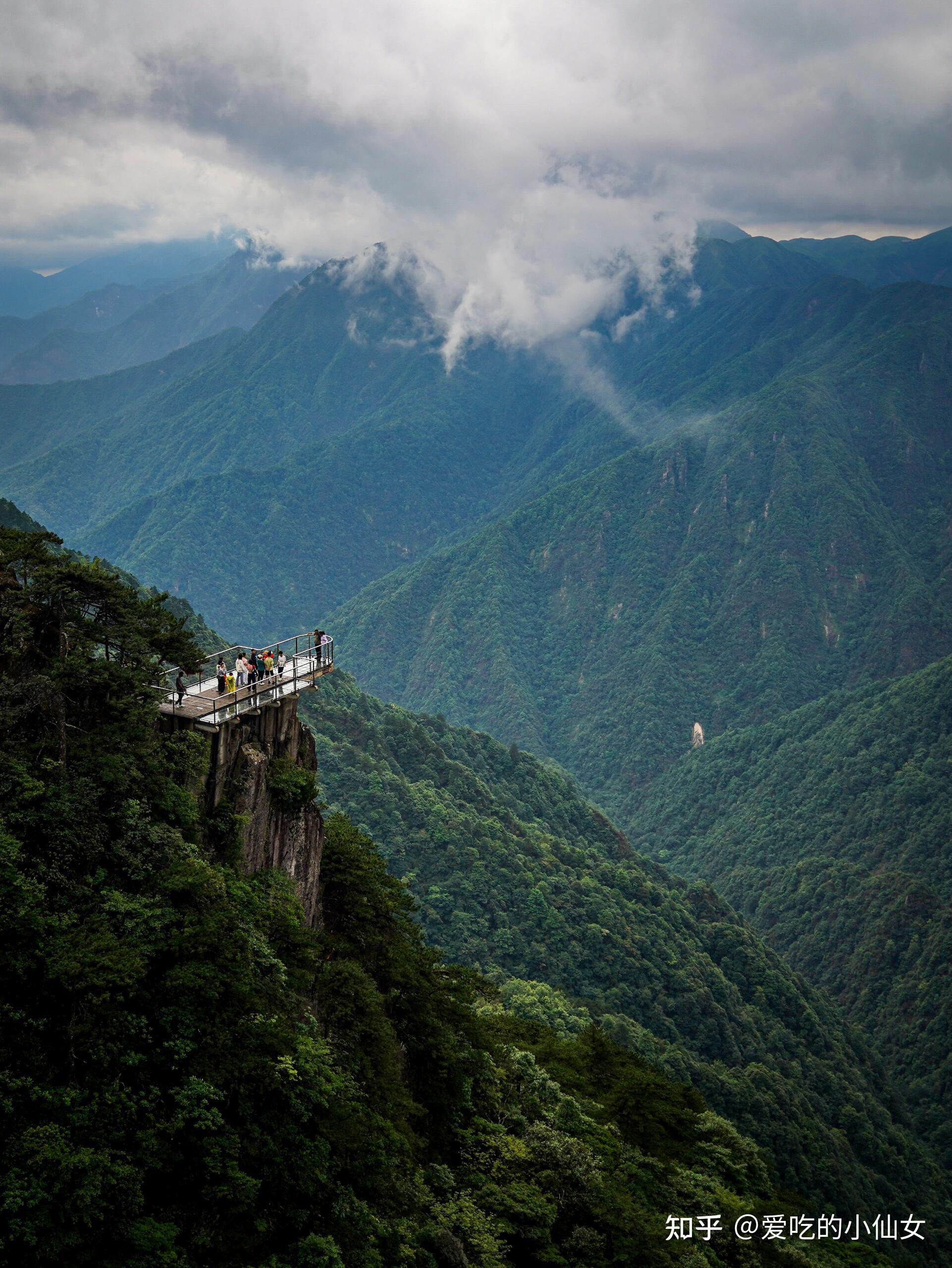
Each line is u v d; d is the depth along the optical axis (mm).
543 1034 82750
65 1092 29188
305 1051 35688
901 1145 191625
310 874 48000
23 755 35156
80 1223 27078
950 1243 154875
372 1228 35469
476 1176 48344
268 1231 32000
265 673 47031
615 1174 59594
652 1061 144375
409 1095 45812
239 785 43281
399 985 51062
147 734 38969
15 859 32125
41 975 30922
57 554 41000
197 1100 31438
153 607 43312
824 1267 71750
